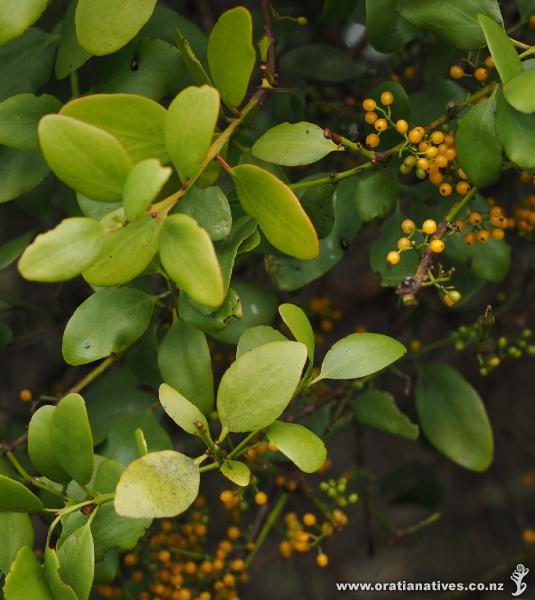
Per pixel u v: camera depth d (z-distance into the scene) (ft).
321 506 3.31
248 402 2.53
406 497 4.36
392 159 2.91
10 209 3.61
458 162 2.68
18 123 2.75
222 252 2.66
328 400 3.25
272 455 3.14
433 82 3.07
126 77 2.83
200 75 2.70
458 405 3.20
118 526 2.66
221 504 4.49
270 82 2.77
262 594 4.83
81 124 2.43
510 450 4.99
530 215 3.24
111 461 2.65
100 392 3.15
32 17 2.63
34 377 4.43
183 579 3.27
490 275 2.98
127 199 2.40
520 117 2.61
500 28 2.61
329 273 4.25
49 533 2.58
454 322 4.34
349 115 3.25
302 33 3.56
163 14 2.93
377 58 3.61
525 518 4.96
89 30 2.64
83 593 2.55
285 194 2.51
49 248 2.41
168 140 2.47
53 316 3.68
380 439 5.09
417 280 2.64
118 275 2.50
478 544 4.96
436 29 2.75
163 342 2.77
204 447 3.54
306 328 2.62
